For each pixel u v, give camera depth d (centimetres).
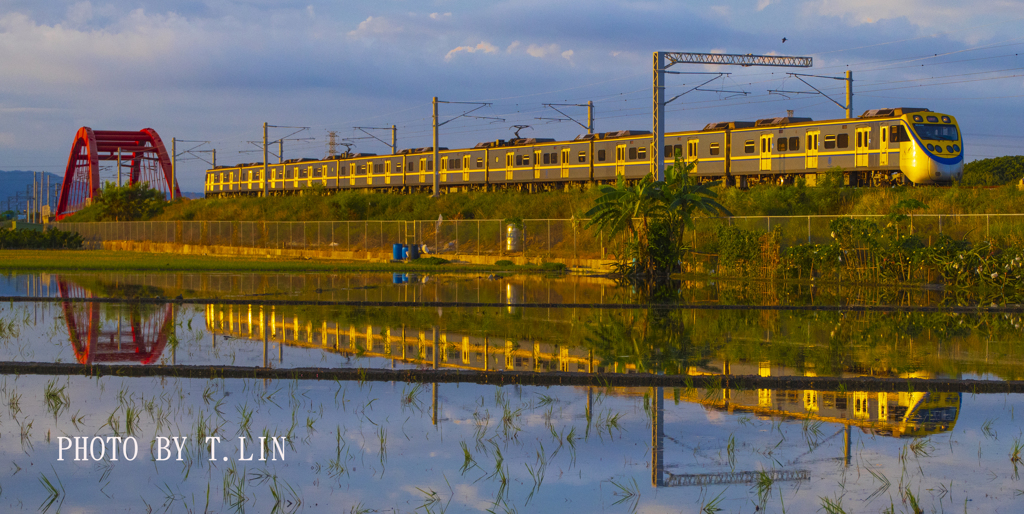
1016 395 958
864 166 3719
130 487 643
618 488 638
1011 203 3116
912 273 2689
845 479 655
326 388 1004
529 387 1010
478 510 591
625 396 957
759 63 3375
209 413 876
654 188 2972
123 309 1888
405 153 6438
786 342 1361
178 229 5912
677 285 2723
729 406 905
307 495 623
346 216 5822
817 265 2911
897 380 991
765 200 3750
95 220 7838
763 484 644
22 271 3353
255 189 7944
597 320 1681
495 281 2923
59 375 1084
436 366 1138
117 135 10944
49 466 696
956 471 674
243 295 2273
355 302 2012
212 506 599
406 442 766
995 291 2381
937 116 3606
